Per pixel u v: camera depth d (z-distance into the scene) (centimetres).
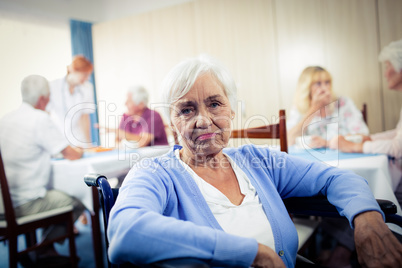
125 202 56
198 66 70
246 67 333
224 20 340
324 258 114
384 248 57
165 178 70
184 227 50
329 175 78
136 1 379
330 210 78
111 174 172
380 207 68
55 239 150
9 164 152
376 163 121
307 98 237
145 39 377
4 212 140
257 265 50
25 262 160
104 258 174
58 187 165
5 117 159
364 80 286
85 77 320
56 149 165
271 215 71
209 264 48
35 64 323
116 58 389
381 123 278
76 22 369
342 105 212
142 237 48
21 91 170
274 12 319
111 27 388
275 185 84
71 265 156
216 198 72
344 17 292
